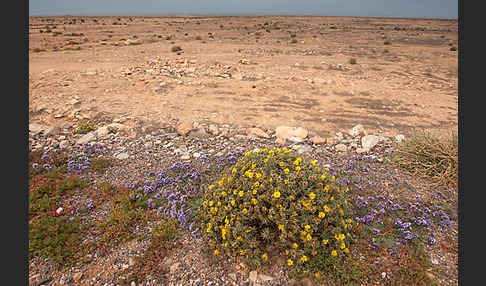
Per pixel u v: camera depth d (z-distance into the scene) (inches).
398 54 689.0
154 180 169.3
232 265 117.5
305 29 1444.4
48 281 109.8
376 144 221.5
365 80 431.8
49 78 391.2
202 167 186.1
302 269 112.7
